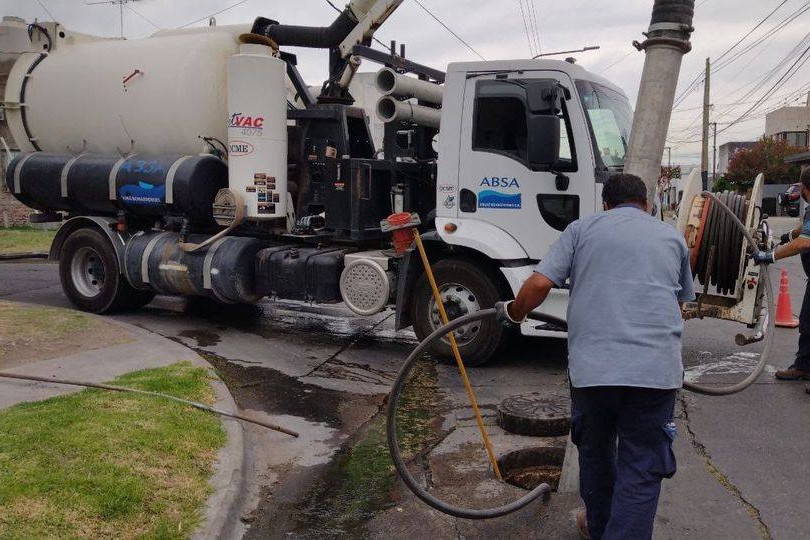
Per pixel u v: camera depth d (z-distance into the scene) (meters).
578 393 3.31
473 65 6.93
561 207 6.73
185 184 8.17
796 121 69.69
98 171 8.80
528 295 3.39
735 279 6.73
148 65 8.63
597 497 3.42
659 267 3.25
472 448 5.05
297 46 8.90
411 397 6.26
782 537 3.75
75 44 9.77
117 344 7.14
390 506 4.19
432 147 8.66
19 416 4.76
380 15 8.19
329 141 8.20
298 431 5.40
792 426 5.41
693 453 4.89
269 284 8.16
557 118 6.28
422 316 7.37
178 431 4.75
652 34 4.35
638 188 3.54
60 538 3.35
